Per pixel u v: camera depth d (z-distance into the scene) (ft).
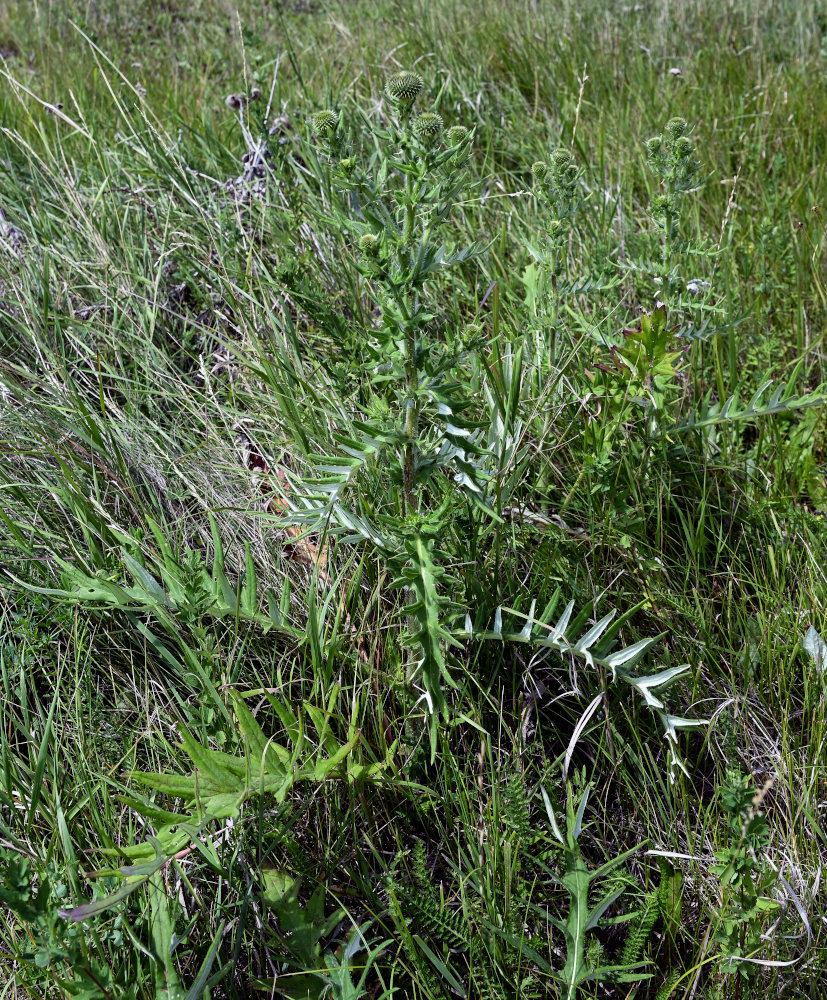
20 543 6.99
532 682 6.60
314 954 5.31
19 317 9.59
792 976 5.23
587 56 16.85
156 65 19.61
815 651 6.73
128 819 5.86
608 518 7.23
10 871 4.33
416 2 20.89
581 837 6.04
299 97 14.29
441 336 9.46
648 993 5.47
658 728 6.50
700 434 8.63
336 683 5.81
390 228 5.16
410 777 6.27
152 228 11.07
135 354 9.27
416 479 5.79
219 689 6.31
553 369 7.72
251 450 8.40
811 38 18.48
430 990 5.07
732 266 10.78
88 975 4.44
